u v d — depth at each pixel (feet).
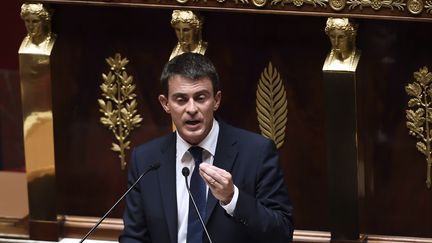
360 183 43.50
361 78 43.16
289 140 44.57
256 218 35.40
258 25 43.83
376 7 41.50
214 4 43.04
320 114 44.01
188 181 37.47
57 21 45.65
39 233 46.85
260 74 44.32
